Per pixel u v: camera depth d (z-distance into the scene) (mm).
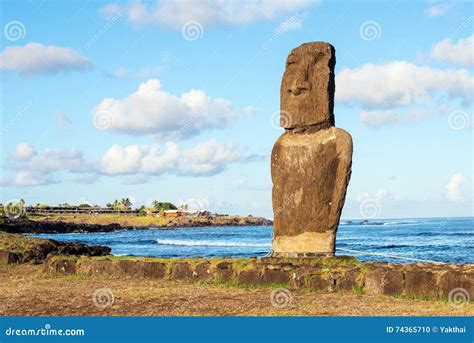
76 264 17828
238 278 15117
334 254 15430
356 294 13523
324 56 15688
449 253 45938
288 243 15703
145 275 16750
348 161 15234
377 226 128125
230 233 101062
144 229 133250
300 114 15727
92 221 136625
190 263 16188
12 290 15219
